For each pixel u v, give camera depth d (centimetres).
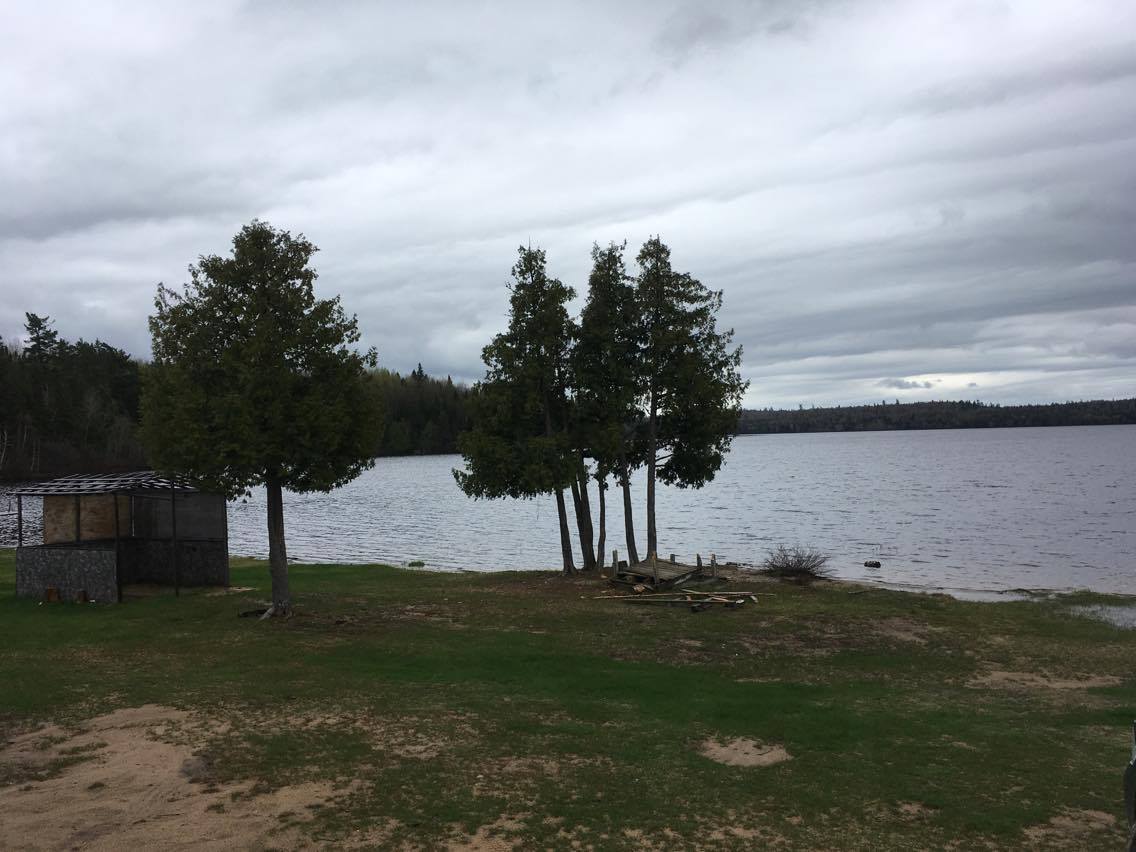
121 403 10338
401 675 1244
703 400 2377
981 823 710
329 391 1684
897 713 1089
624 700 1128
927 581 2780
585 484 2639
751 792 775
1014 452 13638
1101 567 3094
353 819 686
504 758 854
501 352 2306
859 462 12294
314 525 5353
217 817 688
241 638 1532
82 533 2258
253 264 1667
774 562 2833
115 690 1130
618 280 2450
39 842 638
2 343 10394
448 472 12900
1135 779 506
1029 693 1245
